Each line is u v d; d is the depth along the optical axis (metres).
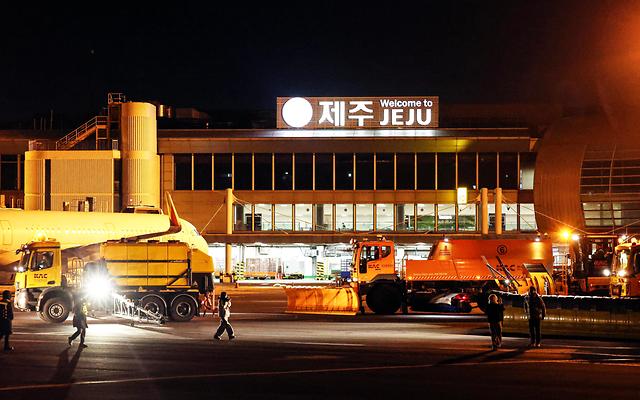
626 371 23.52
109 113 86.56
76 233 59.06
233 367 24.05
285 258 91.00
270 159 87.88
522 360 25.92
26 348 28.92
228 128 96.25
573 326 33.62
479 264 46.88
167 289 42.56
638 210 81.44
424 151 87.06
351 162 88.06
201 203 87.44
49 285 41.53
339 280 70.50
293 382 21.30
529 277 46.59
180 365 24.45
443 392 19.86
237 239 86.31
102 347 29.31
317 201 87.75
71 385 20.70
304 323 39.84
